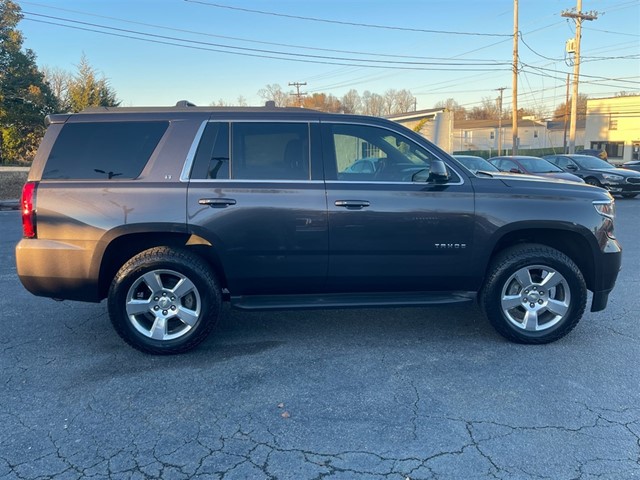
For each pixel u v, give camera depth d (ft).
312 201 13.60
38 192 13.28
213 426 10.39
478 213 13.99
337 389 11.94
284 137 14.03
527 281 14.26
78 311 17.67
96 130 13.73
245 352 14.12
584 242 14.47
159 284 13.60
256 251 13.65
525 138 215.10
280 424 10.46
